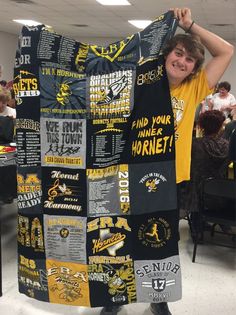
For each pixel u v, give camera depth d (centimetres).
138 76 174
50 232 187
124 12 859
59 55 176
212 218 277
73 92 178
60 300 193
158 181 179
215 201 292
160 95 174
